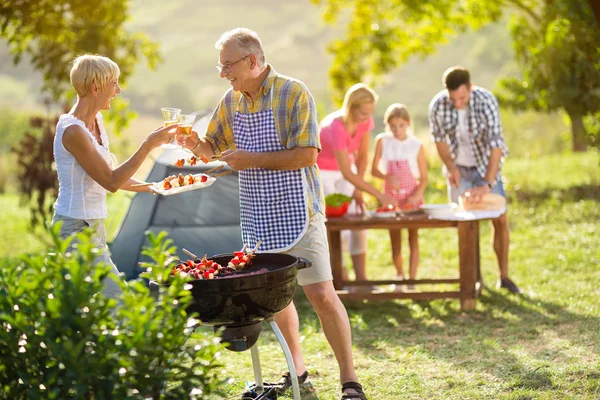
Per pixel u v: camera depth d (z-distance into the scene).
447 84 5.75
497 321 5.33
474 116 5.89
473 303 5.64
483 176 6.02
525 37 11.43
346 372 3.79
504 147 5.89
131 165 3.55
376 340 5.04
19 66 85.69
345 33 15.09
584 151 14.92
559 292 5.94
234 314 3.24
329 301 3.76
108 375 2.76
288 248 3.72
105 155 3.68
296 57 95.94
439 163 14.42
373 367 4.49
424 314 5.64
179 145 3.73
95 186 3.65
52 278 2.91
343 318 3.78
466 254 5.61
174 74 96.62
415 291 5.74
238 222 6.38
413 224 5.62
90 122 3.64
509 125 25.30
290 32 106.25
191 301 3.04
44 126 8.93
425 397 3.96
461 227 5.60
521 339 4.86
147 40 11.65
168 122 3.65
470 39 86.75
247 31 3.67
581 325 5.03
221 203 6.45
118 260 6.25
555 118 24.47
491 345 4.74
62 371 2.82
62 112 8.90
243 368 4.55
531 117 25.39
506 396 3.86
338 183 6.13
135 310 2.81
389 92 80.00
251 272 3.42
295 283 3.44
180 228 6.36
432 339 5.00
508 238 6.18
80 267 2.80
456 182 6.02
